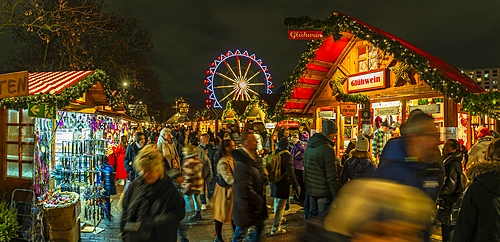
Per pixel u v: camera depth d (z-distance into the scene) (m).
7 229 4.90
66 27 15.62
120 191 8.99
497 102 5.70
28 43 19.41
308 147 4.49
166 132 7.11
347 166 5.05
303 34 8.64
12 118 5.36
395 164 1.61
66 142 6.41
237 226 3.85
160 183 2.73
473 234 2.55
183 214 2.90
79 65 17.48
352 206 1.08
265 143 14.29
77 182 6.21
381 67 8.66
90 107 8.07
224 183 4.74
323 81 11.09
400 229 1.04
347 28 8.34
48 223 4.66
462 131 7.57
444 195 4.23
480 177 2.49
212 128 28.75
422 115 1.69
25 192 5.22
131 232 2.59
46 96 5.64
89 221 6.10
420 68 6.71
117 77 22.94
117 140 13.38
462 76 8.02
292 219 6.27
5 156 5.38
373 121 9.11
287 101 11.81
